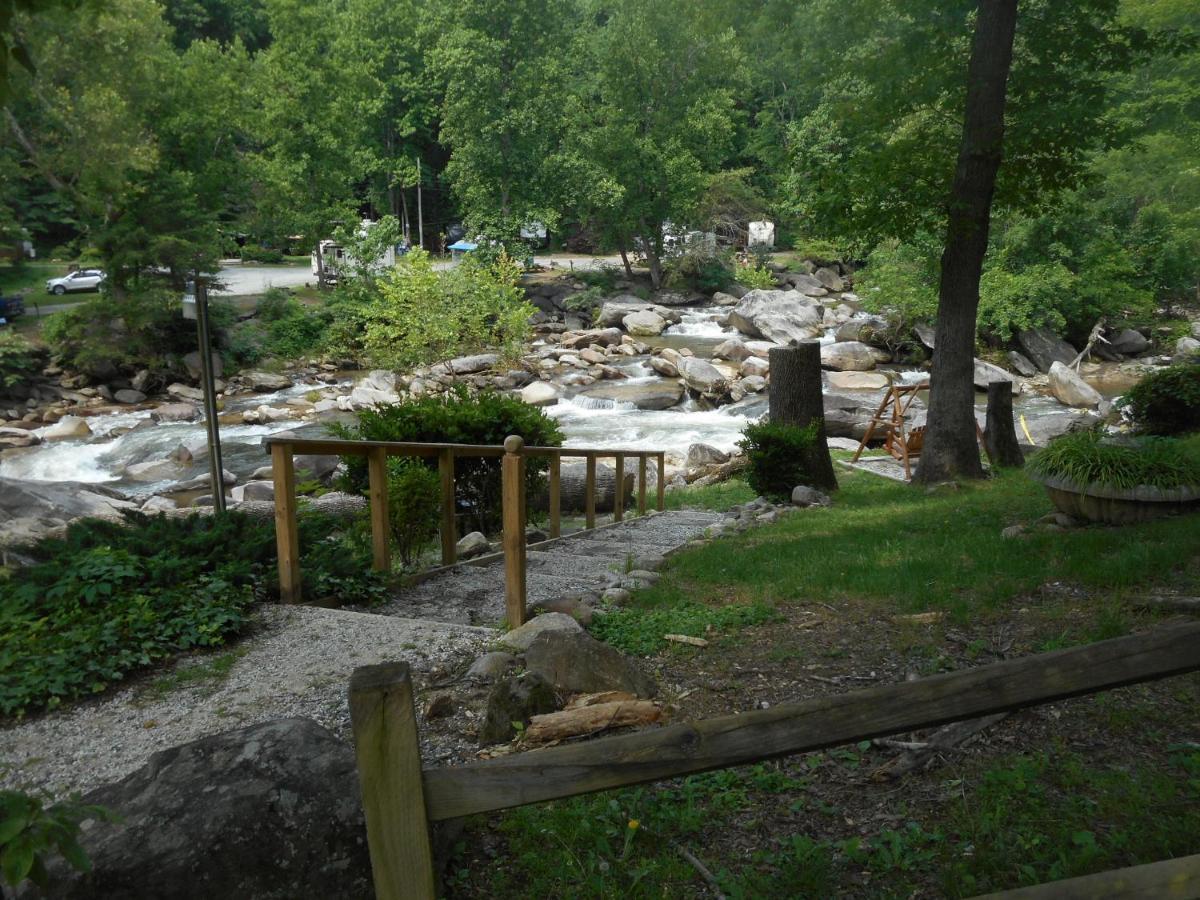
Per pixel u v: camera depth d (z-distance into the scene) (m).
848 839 3.15
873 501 12.60
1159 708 3.91
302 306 38.31
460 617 6.11
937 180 13.87
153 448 23.42
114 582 5.38
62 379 30.73
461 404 10.74
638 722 3.99
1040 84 13.34
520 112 43.94
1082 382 27.56
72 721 4.20
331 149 41.94
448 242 68.06
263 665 4.81
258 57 41.47
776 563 7.63
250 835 2.71
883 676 4.61
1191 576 5.60
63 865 2.63
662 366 31.64
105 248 30.25
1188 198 30.25
